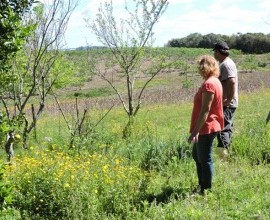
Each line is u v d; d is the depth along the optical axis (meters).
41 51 8.61
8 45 3.58
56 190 5.17
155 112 19.34
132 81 11.02
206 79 5.31
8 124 3.87
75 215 4.78
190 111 19.02
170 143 7.61
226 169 6.44
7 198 3.48
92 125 9.30
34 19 7.78
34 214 5.08
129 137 9.53
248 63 59.09
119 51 10.77
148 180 5.65
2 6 3.62
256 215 4.70
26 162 6.32
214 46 6.85
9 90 7.61
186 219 4.71
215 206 5.00
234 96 6.83
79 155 7.61
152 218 4.83
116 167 6.13
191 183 5.79
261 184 5.71
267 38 77.31
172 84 44.31
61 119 17.53
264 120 8.95
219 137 6.95
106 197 5.13
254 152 7.15
